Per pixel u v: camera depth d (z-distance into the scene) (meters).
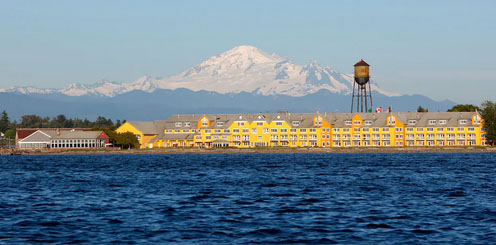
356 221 97.62
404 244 82.00
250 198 126.69
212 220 99.38
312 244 82.62
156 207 113.75
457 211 107.12
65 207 114.56
